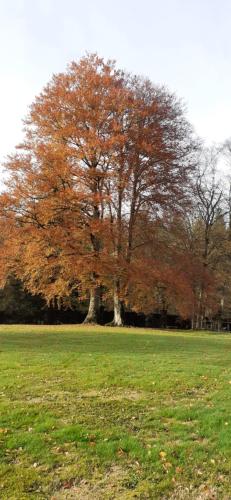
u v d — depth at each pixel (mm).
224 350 17094
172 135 28406
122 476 6191
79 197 24891
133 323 43562
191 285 29109
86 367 12750
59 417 8391
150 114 27641
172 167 27844
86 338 19781
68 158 25984
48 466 6449
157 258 28531
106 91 27562
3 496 5668
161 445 7055
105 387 10609
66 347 16812
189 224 39375
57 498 5664
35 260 24812
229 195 39406
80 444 7137
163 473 6230
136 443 7102
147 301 30781
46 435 7480
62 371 12219
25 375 11805
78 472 6277
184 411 8594
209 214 39031
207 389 10438
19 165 25891
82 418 8297
